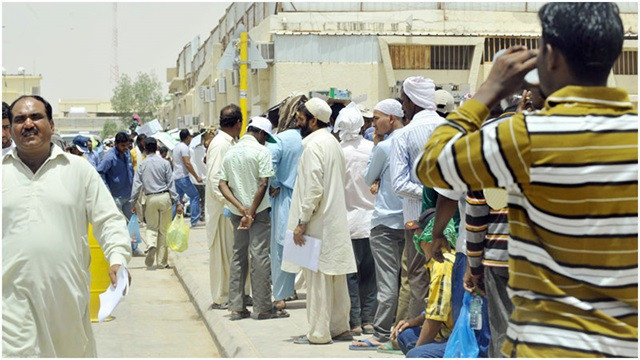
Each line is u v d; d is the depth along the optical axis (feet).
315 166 25.48
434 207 20.63
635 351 10.30
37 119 18.11
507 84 11.25
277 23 93.71
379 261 25.36
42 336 17.88
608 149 10.26
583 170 10.25
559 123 10.36
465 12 97.19
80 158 18.74
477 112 11.16
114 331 32.04
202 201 72.54
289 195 30.86
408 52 95.25
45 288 17.84
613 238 10.30
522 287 10.76
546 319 10.50
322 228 25.81
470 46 96.68
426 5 96.94
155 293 41.01
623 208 10.28
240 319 31.09
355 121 28.30
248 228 30.63
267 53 92.22
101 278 32.86
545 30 10.85
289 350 25.45
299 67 92.79
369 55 94.02
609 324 10.34
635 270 10.35
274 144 30.76
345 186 28.04
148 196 48.24
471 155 10.60
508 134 10.42
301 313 31.99
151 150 48.08
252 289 30.99
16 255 17.78
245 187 30.58
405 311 24.34
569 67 10.71
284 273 31.27
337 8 94.89
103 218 18.58
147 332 32.07
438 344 19.16
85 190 18.63
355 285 27.71
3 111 23.44
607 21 10.60
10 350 17.51
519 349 10.68
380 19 95.30
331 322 26.71
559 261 10.50
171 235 45.11
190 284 40.16
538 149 10.34
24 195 17.98
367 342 25.31
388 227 25.14
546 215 10.47
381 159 25.04
